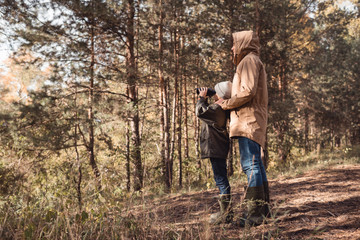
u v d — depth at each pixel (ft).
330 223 8.03
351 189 12.58
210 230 7.25
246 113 8.63
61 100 32.55
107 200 9.04
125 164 30.55
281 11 42.70
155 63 37.42
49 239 6.52
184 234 7.50
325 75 66.39
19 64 32.19
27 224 7.27
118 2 32.45
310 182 15.94
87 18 32.01
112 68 36.73
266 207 8.75
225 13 42.04
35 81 34.14
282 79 55.31
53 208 8.44
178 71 38.93
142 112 41.65
